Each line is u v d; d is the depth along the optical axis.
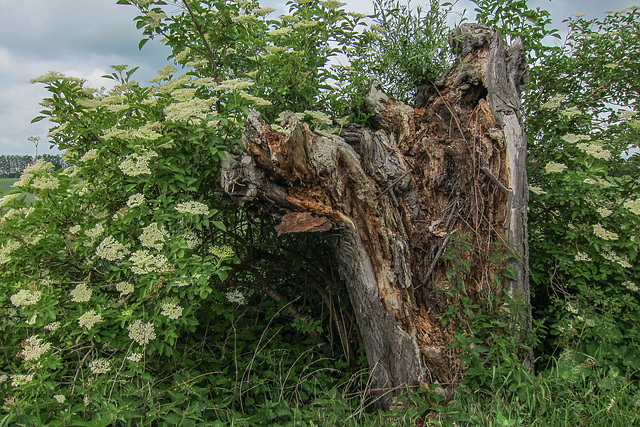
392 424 2.51
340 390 3.11
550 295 3.50
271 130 2.66
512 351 2.78
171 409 2.26
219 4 3.07
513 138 3.21
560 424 2.40
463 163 3.29
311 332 3.50
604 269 3.26
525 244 3.13
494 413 2.46
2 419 2.07
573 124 4.11
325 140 2.85
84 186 2.82
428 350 2.89
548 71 4.30
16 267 2.66
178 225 2.71
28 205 2.74
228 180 2.62
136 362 2.40
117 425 2.25
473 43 3.59
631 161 4.00
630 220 3.32
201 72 3.57
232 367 3.10
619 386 2.70
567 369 2.81
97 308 2.49
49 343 2.35
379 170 3.04
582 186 3.33
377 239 2.96
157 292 2.51
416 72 3.88
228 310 3.05
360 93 3.76
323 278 3.54
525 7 4.02
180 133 2.72
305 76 3.32
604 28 4.29
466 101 3.58
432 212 3.30
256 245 3.43
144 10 2.99
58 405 2.22
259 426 2.46
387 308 2.91
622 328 3.25
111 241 2.46
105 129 2.78
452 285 3.08
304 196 2.79
